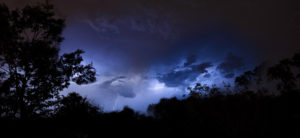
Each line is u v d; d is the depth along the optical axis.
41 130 7.08
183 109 7.12
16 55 7.95
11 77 7.71
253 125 4.67
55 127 7.56
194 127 5.60
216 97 6.29
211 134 5.14
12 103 7.37
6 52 7.65
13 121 7.22
